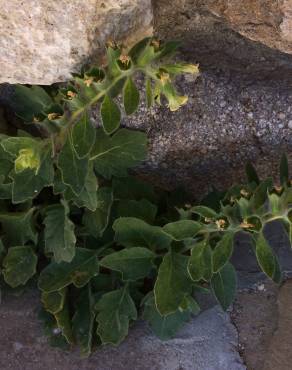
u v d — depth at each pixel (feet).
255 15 1.15
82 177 1.13
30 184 1.21
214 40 1.26
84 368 1.44
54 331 1.44
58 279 1.37
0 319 1.47
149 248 1.35
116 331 1.38
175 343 1.45
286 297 1.47
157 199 1.45
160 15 1.19
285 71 1.34
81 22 1.07
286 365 1.43
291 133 1.38
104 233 1.42
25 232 1.39
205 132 1.37
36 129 1.44
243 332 1.47
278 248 1.50
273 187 1.12
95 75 1.08
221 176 1.45
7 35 1.09
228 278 1.31
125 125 1.35
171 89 1.07
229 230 1.16
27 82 1.18
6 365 1.45
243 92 1.37
